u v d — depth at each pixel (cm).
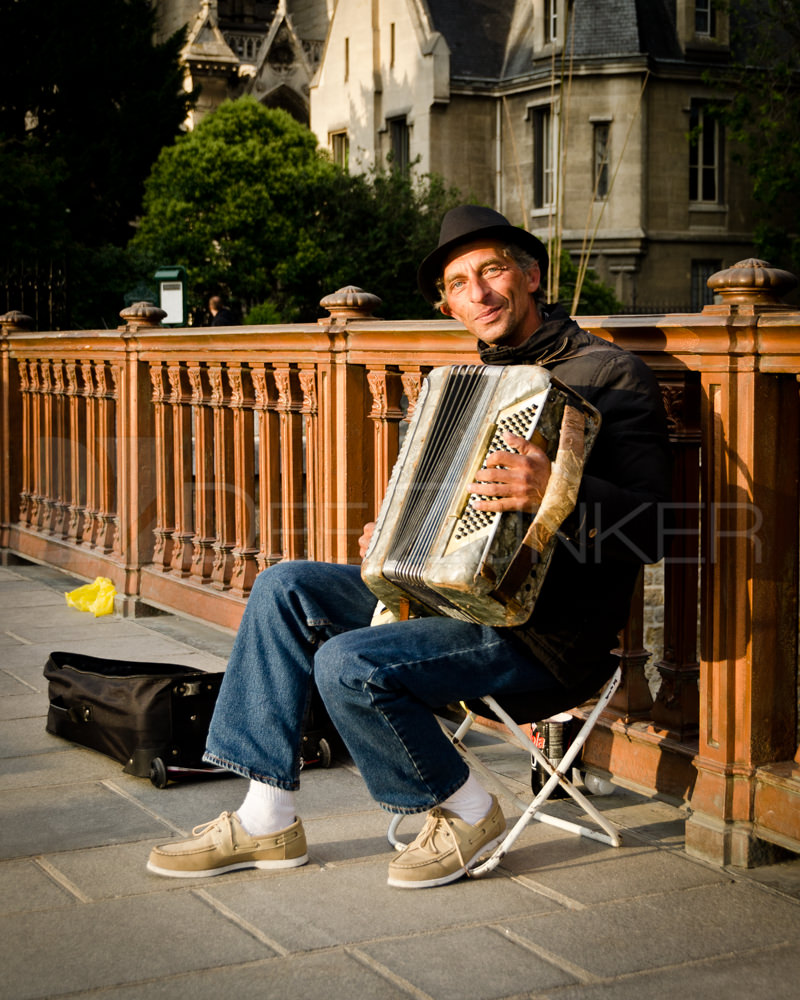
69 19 3047
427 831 287
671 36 3356
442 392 272
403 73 3600
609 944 252
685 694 310
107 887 282
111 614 595
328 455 437
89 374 639
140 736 355
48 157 2825
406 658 268
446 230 288
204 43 4453
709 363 284
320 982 235
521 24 3519
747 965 243
